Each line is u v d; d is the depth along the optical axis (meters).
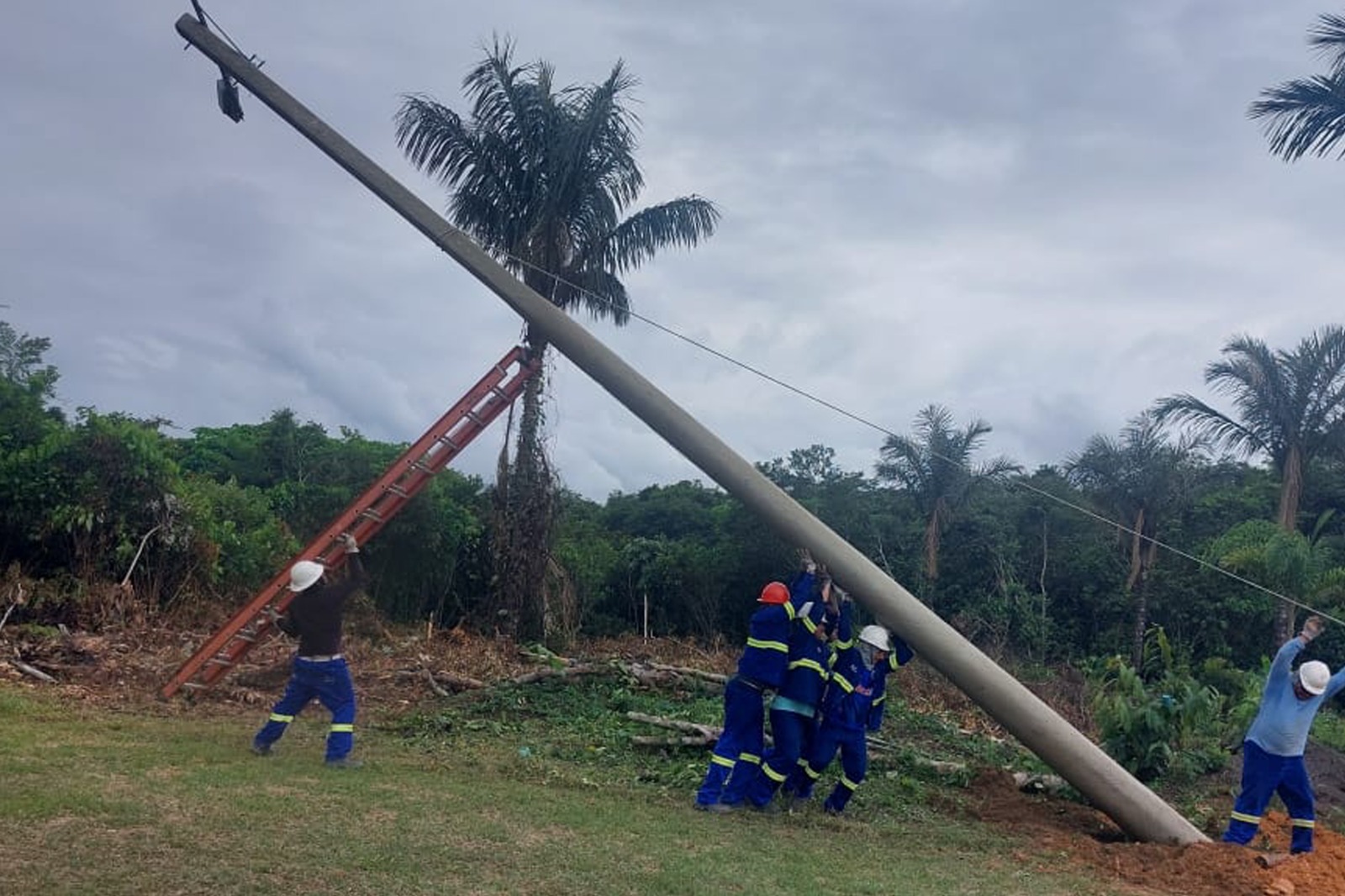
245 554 20.36
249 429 37.59
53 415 19.30
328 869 6.41
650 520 37.75
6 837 6.36
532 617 21.23
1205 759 13.60
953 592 31.94
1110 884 8.45
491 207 21.12
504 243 21.03
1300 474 25.38
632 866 7.28
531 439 21.39
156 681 12.90
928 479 30.16
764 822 9.42
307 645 9.62
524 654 18.00
